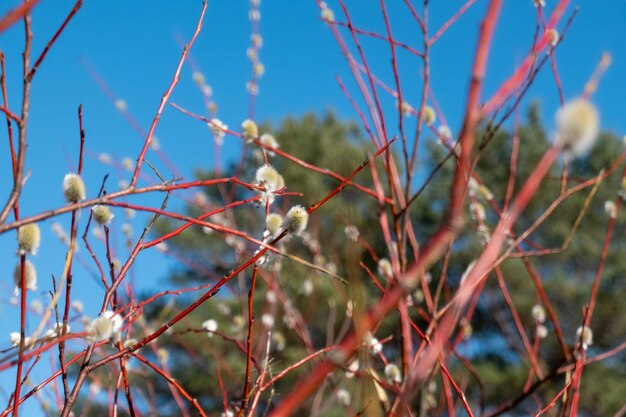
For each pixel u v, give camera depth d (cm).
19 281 181
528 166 1542
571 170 1620
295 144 1569
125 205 190
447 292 308
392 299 106
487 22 97
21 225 170
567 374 298
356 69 309
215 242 1443
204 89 410
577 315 1440
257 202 242
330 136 1622
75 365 995
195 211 1617
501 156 1570
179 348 1227
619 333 1484
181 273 1530
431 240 100
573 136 98
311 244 436
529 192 114
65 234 333
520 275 1425
